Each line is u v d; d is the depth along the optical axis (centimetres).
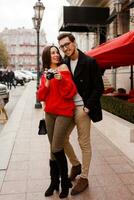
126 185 482
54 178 452
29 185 488
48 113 438
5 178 518
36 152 678
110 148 701
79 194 450
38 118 1201
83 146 465
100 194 449
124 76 1591
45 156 645
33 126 1018
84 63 452
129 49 764
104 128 838
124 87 1591
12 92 2761
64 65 443
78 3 2298
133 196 441
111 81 1825
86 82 454
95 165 579
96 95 450
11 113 1401
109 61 1063
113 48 690
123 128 654
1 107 1181
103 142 760
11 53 11806
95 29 1966
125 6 1469
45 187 479
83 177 463
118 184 486
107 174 531
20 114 1320
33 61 11762
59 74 425
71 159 496
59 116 429
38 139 811
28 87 3425
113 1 1569
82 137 463
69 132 478
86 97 457
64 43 447
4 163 595
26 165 585
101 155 645
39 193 457
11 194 455
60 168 439
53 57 439
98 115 461
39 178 516
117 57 936
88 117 461
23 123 1085
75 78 455
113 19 1672
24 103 1783
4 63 7750
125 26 1611
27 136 852
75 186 457
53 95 431
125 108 736
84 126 459
